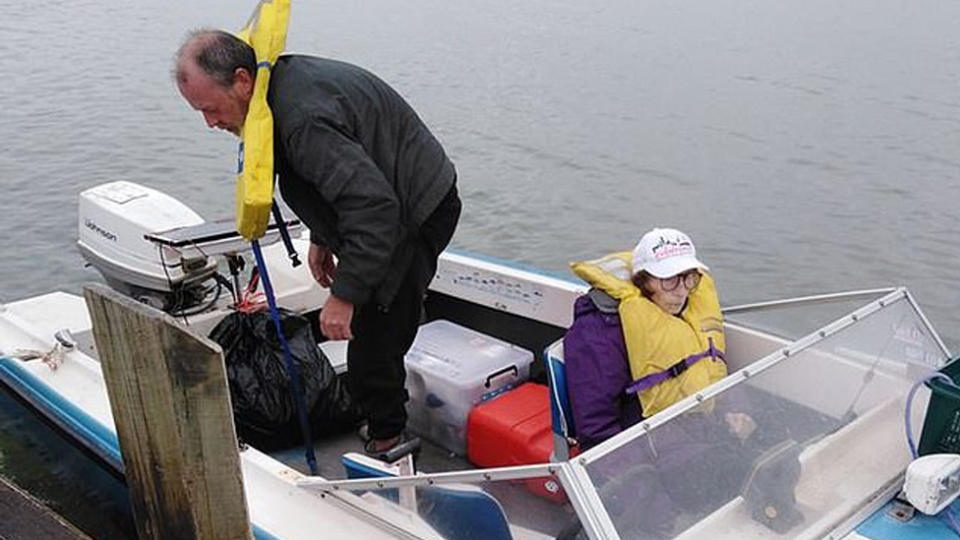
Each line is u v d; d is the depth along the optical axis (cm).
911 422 275
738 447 244
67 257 793
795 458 252
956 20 1972
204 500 273
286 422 371
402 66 1530
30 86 1403
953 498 243
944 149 1102
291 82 277
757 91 1387
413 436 380
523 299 409
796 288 783
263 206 278
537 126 1202
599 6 2206
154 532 295
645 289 301
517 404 354
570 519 227
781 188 994
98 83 1416
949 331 711
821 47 1702
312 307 437
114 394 280
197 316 417
